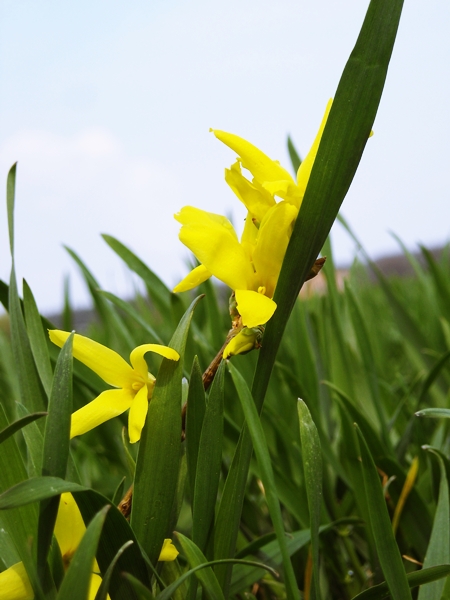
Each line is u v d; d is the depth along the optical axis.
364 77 0.13
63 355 0.13
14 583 0.12
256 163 0.14
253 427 0.12
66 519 0.13
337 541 0.22
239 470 0.14
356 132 0.13
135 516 0.13
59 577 0.13
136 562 0.13
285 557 0.12
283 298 0.14
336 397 0.21
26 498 0.11
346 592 0.21
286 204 0.14
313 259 0.14
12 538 0.12
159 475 0.13
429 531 0.20
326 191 0.13
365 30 0.13
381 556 0.14
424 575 0.14
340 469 0.22
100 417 0.13
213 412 0.13
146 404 0.13
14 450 0.13
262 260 0.14
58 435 0.12
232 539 0.14
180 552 0.18
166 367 0.13
